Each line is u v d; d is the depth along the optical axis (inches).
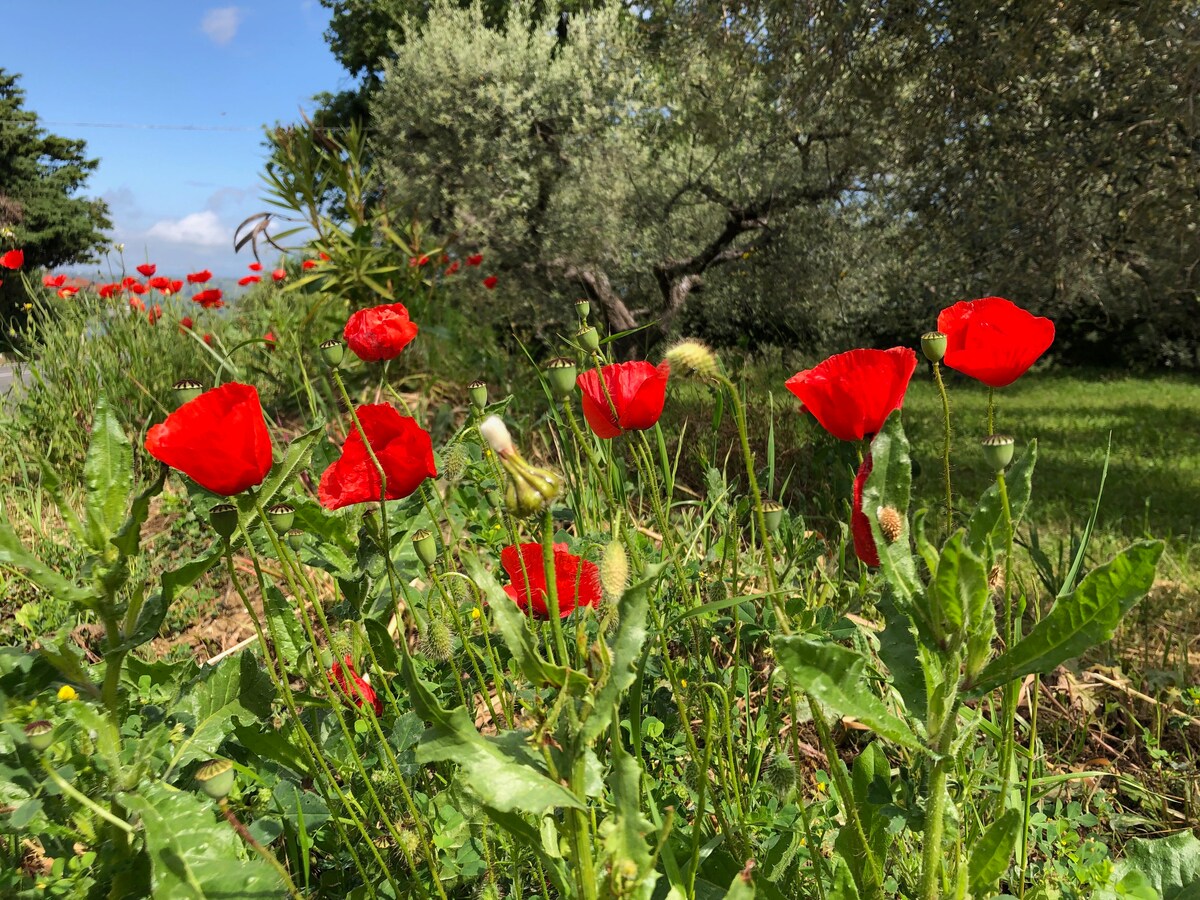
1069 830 72.1
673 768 66.6
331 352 64.5
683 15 357.1
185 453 41.7
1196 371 572.1
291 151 229.1
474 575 33.2
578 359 62.4
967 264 288.7
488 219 462.3
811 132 366.6
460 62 480.4
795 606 61.1
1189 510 205.0
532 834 38.0
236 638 116.0
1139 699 99.8
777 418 192.2
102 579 43.2
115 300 236.1
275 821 53.8
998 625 105.2
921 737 40.5
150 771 46.3
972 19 245.8
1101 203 269.9
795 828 52.2
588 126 461.1
